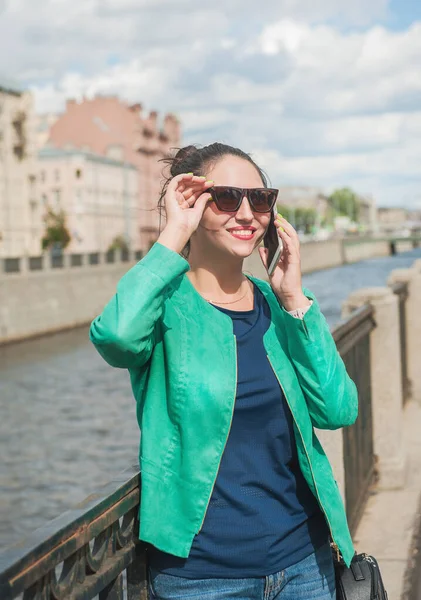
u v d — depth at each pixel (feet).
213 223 6.60
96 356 124.16
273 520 6.33
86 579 5.51
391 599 11.14
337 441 12.08
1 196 219.20
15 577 4.42
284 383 6.42
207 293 6.77
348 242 466.29
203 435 6.19
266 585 6.35
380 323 16.43
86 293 167.94
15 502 54.60
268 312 6.76
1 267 140.97
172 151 7.23
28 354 128.06
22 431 74.54
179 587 6.30
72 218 291.17
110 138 337.11
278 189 6.68
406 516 14.52
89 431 74.33
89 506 5.42
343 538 6.66
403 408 23.34
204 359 6.29
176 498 6.23
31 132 232.94
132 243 328.08
